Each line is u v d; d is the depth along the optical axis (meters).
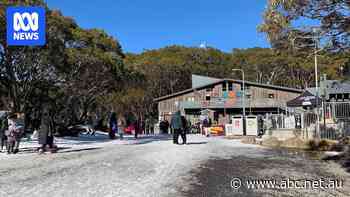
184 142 23.19
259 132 35.97
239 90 63.06
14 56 29.23
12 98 31.62
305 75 78.12
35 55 29.47
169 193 9.44
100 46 39.62
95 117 61.25
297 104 30.39
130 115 60.78
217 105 62.53
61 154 18.08
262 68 83.56
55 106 38.56
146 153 17.64
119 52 43.28
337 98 38.25
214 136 36.06
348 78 14.49
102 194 9.25
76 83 39.25
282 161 15.61
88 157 16.53
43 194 9.26
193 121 63.78
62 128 35.97
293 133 25.47
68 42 35.66
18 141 18.97
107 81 41.06
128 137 34.34
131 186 10.18
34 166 13.98
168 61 78.69
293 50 12.52
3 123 20.00
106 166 13.68
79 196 9.05
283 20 11.70
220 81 63.12
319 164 14.80
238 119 36.69
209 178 11.48
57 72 32.66
